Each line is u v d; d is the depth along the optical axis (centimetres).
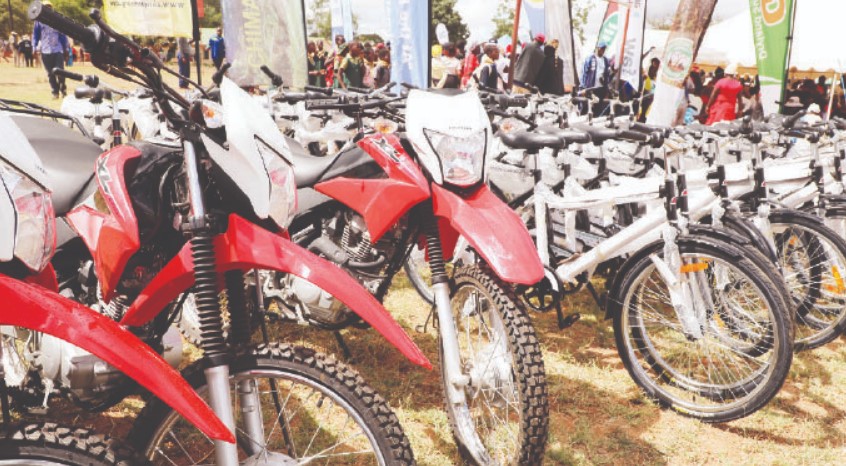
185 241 216
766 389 310
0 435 152
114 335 159
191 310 343
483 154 269
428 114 273
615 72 1086
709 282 346
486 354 265
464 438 282
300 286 305
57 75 239
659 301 375
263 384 336
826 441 324
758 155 388
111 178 204
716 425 335
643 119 1052
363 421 189
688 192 373
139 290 226
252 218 205
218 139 197
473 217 256
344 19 1652
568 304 495
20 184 162
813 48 1112
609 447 312
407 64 924
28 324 152
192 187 187
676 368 366
